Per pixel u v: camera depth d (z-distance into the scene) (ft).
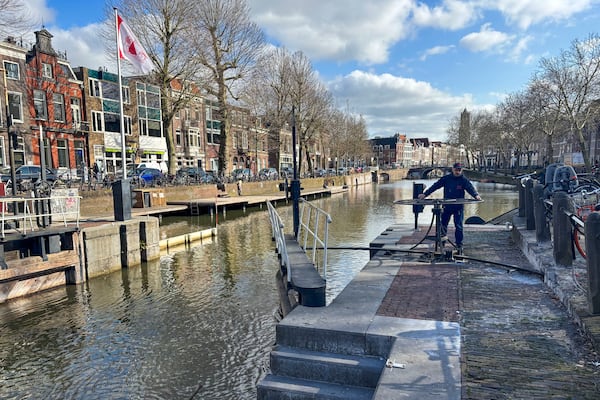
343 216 84.89
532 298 15.84
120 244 41.73
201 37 87.81
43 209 39.60
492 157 320.29
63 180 69.00
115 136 112.68
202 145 155.84
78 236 36.32
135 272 40.68
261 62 100.99
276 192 131.34
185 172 105.09
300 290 15.34
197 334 26.17
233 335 26.02
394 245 26.96
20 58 86.74
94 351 23.95
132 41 53.26
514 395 9.24
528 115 158.61
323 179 163.32
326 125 153.79
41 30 92.53
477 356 11.12
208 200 87.45
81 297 33.09
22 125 87.10
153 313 29.73
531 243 22.39
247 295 33.60
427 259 22.65
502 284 17.85
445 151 588.91
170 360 22.88
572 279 16.16
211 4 89.71
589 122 141.18
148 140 124.67
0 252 30.42
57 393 19.79
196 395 19.57
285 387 12.09
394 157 424.46
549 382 9.76
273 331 26.55
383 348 12.48
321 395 11.63
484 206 95.20
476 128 274.16
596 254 12.50
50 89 93.86
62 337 25.76
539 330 12.75
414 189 34.55
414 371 10.40
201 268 42.37
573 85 125.49
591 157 198.08
